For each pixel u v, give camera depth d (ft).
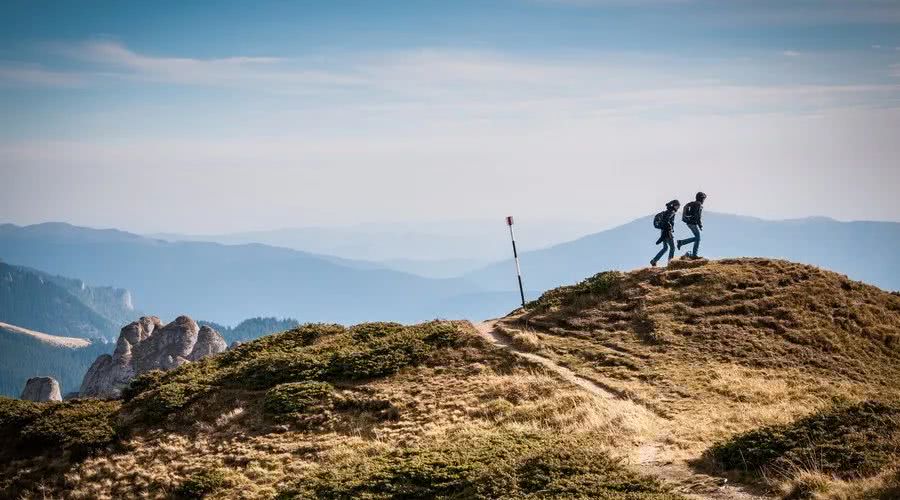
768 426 81.61
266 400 120.78
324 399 118.62
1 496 110.63
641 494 67.92
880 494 61.00
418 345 135.44
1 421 134.41
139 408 128.77
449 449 89.92
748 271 156.04
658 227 165.37
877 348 132.57
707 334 132.16
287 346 156.76
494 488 74.95
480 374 122.01
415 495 79.25
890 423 77.41
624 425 93.04
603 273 166.61
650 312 142.00
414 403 113.39
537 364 123.44
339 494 82.89
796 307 141.28
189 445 112.06
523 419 102.06
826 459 71.72
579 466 76.95
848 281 157.79
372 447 98.73
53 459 117.70
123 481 104.73
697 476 74.13
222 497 92.68
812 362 123.13
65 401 144.97
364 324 161.38
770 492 68.08
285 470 98.02
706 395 106.01
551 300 157.38
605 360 123.24
